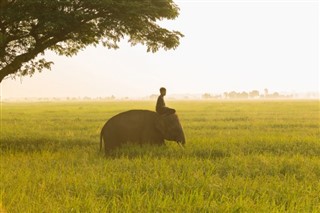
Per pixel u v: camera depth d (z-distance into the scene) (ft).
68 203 62.85
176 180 76.48
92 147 145.89
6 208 60.39
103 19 151.94
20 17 141.79
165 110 130.31
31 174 87.45
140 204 62.18
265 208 60.39
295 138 150.92
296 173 88.02
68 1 140.05
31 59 164.66
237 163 97.09
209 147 120.26
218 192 70.33
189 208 60.54
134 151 117.70
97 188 73.41
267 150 122.62
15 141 169.48
